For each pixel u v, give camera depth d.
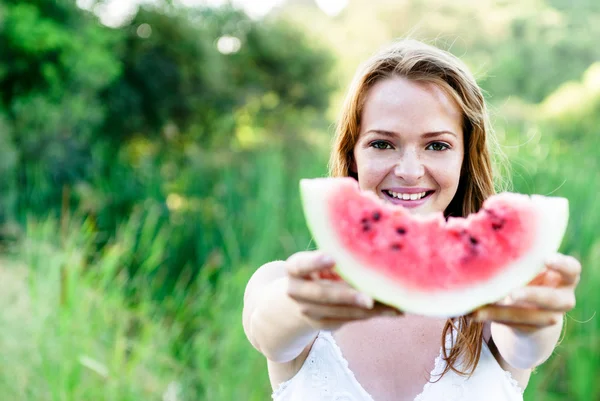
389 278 1.17
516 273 1.18
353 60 16.22
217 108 11.39
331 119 14.22
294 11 15.36
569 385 4.44
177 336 4.93
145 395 4.01
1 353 3.87
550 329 1.30
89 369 3.87
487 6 18.27
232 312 4.78
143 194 7.66
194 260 6.79
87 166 8.30
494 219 1.22
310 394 1.59
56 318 3.96
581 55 16.61
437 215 1.25
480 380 1.57
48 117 8.14
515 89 15.73
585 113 12.17
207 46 10.98
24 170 7.67
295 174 7.35
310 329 1.33
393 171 1.54
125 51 10.42
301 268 1.08
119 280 5.24
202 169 8.70
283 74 12.99
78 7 9.35
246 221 6.33
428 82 1.56
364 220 1.22
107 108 9.88
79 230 6.29
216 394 4.22
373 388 1.59
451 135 1.56
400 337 1.64
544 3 18.27
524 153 5.42
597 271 4.55
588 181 5.48
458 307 1.16
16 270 4.89
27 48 8.35
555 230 1.21
